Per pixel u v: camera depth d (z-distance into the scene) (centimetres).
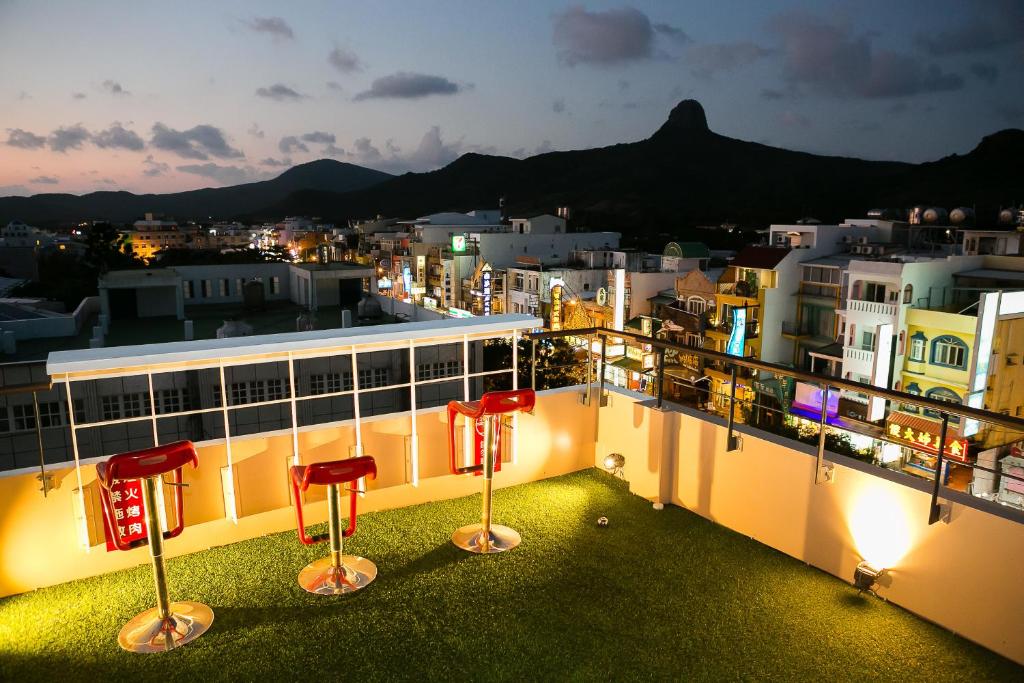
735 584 414
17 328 2561
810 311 3262
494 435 535
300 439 473
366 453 502
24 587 397
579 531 486
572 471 607
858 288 2834
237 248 14025
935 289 2734
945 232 3541
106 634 356
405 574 422
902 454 2373
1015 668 338
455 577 419
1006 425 315
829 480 420
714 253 6344
